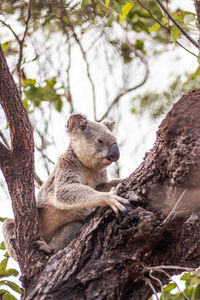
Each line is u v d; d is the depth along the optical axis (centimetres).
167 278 470
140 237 420
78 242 458
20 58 715
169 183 430
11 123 529
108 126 745
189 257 467
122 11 618
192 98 423
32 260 482
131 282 439
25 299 448
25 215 508
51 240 613
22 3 787
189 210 424
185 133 406
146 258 436
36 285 452
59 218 626
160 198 437
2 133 744
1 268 590
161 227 421
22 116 532
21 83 774
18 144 532
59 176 635
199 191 411
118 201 445
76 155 668
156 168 438
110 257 434
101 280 429
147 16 845
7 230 619
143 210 430
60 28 852
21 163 530
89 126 675
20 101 535
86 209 625
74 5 813
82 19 823
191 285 520
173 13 629
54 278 445
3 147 546
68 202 575
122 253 433
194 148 399
